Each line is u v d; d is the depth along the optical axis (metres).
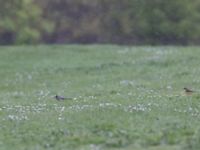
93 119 50.16
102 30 197.62
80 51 108.00
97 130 46.44
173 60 91.44
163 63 90.00
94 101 61.62
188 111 53.19
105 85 76.25
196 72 81.81
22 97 71.19
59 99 64.25
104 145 43.28
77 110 55.28
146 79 79.69
